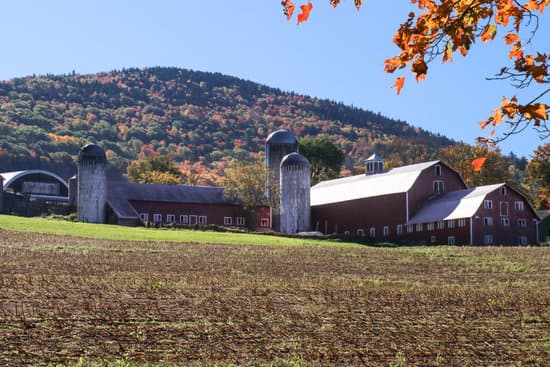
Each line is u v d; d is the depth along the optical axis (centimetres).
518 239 8119
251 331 2205
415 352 1981
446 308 2803
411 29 945
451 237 8038
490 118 948
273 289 3269
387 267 4931
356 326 2347
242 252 5706
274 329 2245
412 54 948
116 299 2780
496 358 1939
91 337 2052
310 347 2005
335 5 923
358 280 3966
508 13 953
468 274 4566
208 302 2767
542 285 3922
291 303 2827
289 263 5006
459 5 945
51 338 2023
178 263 4650
